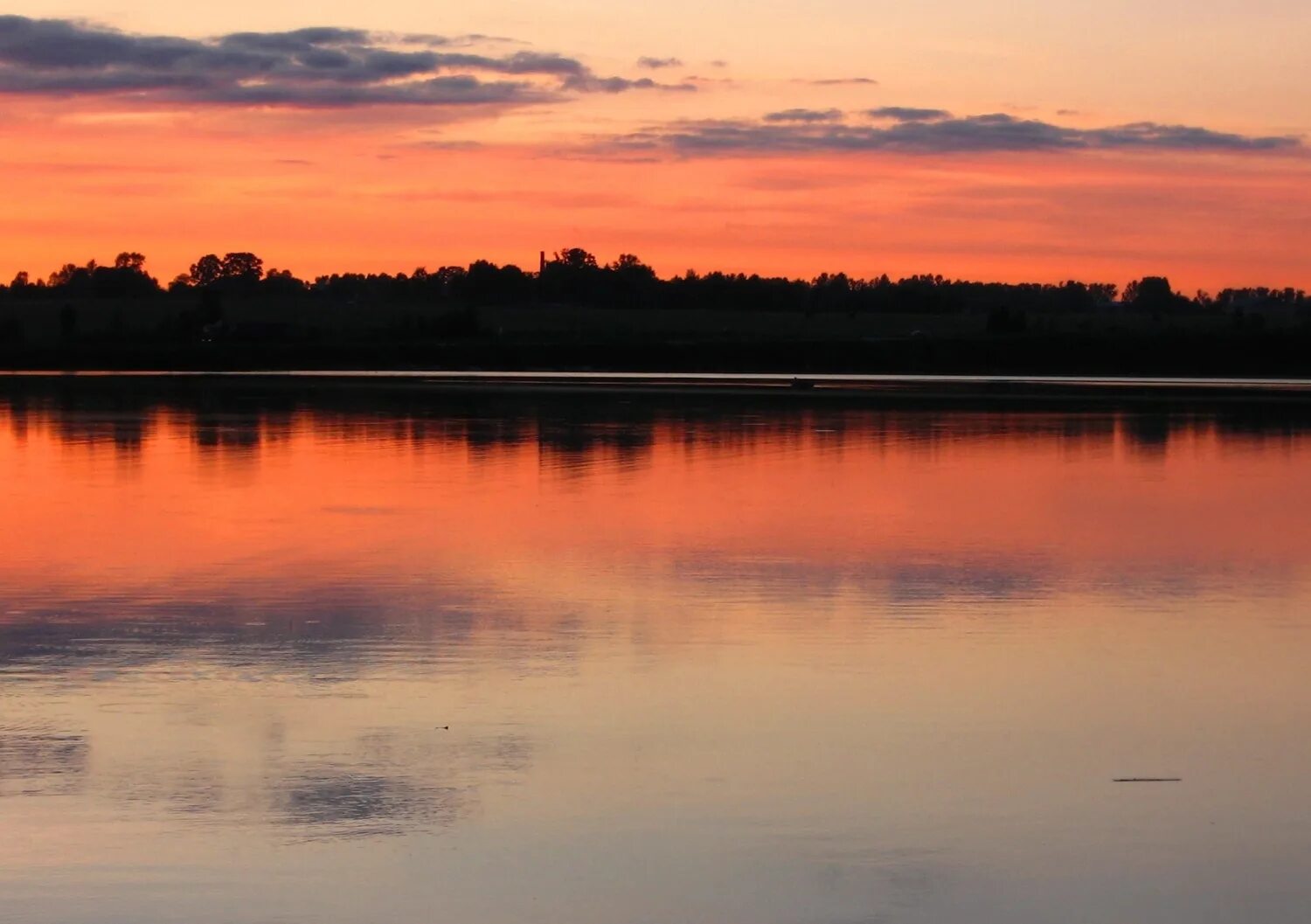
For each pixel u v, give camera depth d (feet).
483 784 34.47
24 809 32.83
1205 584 57.52
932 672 44.09
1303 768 36.11
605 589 55.72
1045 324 439.63
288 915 28.27
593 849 31.09
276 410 155.84
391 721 38.91
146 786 34.17
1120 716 39.99
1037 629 49.78
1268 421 144.97
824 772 35.50
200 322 424.46
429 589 55.62
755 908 28.63
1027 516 75.97
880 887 29.50
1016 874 30.14
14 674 43.21
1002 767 35.96
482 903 28.78
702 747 37.14
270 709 39.88
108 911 28.37
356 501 80.89
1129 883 29.84
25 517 74.69
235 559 62.23
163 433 125.59
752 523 72.84
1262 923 28.30
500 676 43.27
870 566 60.85
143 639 47.50
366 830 31.94
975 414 153.38
